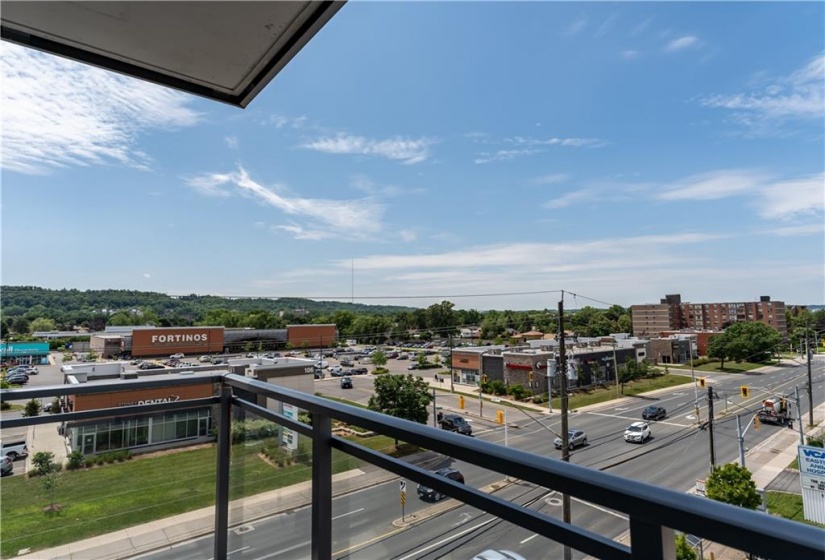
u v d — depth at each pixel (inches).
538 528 27.6
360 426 43.9
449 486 35.1
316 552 50.4
